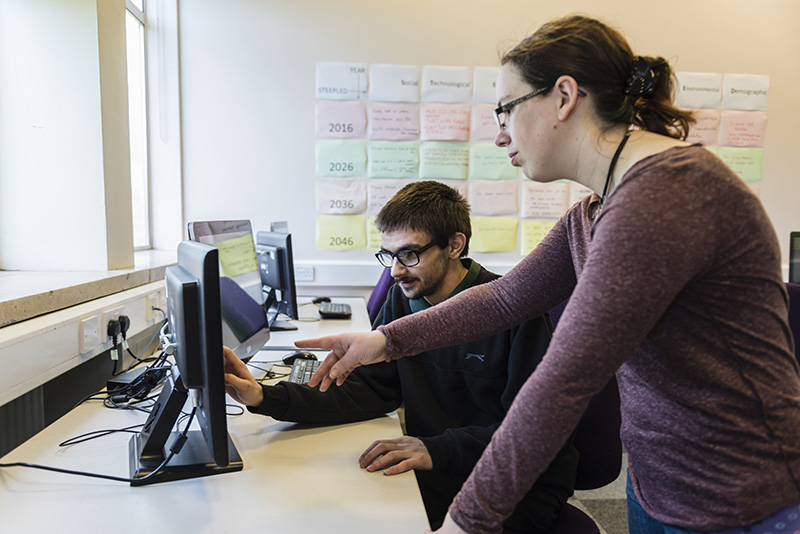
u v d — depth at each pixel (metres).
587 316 0.53
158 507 0.78
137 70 2.93
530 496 1.04
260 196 3.11
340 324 2.31
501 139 0.75
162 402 0.94
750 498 0.60
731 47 3.21
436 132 3.14
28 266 1.81
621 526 1.90
